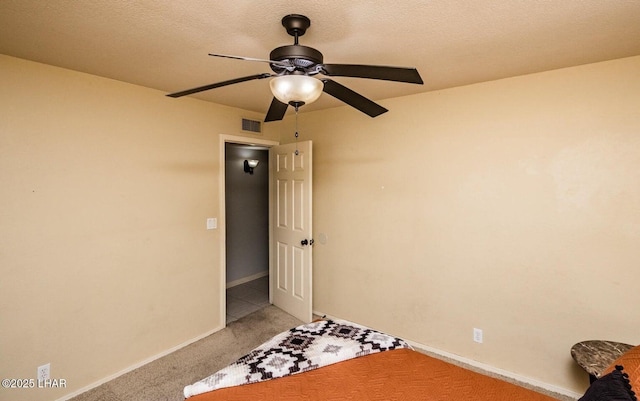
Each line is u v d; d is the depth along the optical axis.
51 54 1.91
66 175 2.16
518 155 2.33
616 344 1.93
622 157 1.99
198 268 3.03
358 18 1.47
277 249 3.84
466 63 2.05
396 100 2.89
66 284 2.17
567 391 2.19
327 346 1.79
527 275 2.32
